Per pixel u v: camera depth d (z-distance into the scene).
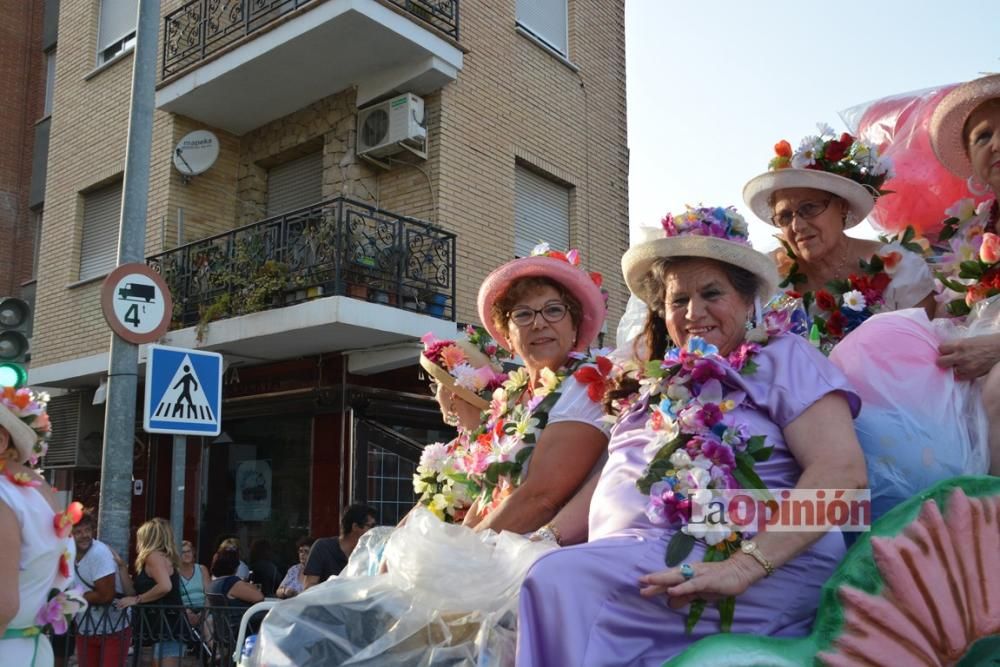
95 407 13.27
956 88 3.08
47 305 13.48
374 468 10.55
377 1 9.79
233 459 11.51
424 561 2.30
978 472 2.26
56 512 3.76
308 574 6.96
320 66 10.63
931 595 1.93
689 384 2.31
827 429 2.13
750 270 2.39
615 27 14.16
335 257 9.66
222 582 8.20
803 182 3.18
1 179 15.37
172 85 11.36
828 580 2.00
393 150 10.66
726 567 1.99
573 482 2.65
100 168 12.97
